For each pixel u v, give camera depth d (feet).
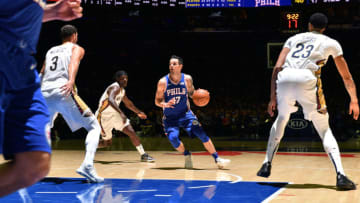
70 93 13.60
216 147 32.37
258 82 72.64
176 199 10.87
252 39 66.23
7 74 5.59
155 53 72.33
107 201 10.65
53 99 13.64
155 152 27.30
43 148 5.67
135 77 72.43
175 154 25.66
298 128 44.55
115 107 19.34
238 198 10.99
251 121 54.44
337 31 62.85
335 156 12.55
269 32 64.34
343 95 69.15
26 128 5.66
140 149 21.27
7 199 10.93
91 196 11.34
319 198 10.97
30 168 5.63
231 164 19.58
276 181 14.06
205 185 13.16
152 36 67.97
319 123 12.89
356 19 61.31
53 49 14.23
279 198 10.98
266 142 40.19
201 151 28.19
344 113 52.95
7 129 5.61
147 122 55.72
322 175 15.56
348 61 70.28
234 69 73.56
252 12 64.44
